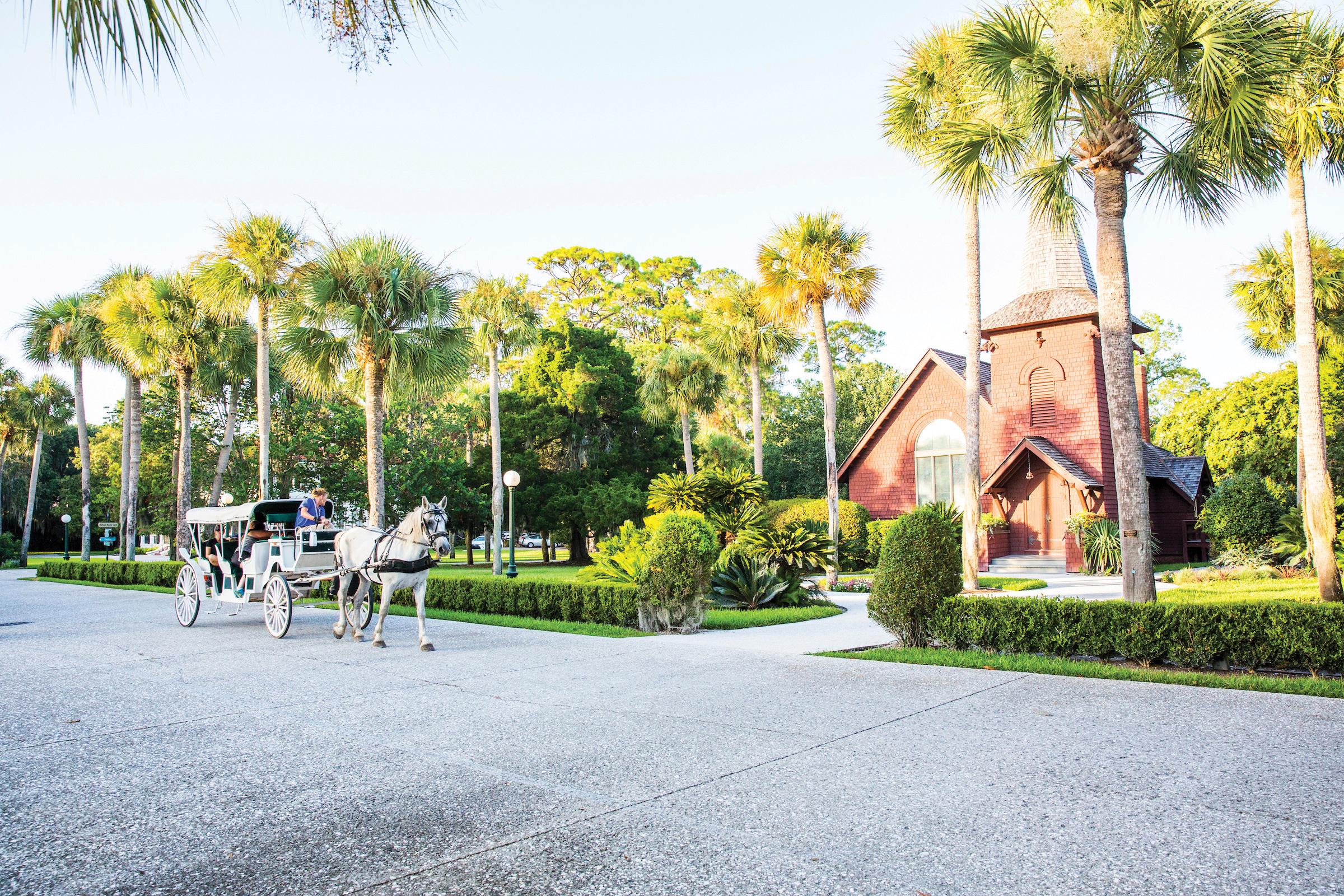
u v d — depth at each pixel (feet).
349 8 11.88
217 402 134.72
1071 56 33.42
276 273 77.51
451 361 69.77
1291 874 12.17
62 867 13.23
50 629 49.65
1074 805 15.37
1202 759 18.15
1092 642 31.99
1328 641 27.43
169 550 144.36
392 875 12.81
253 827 14.99
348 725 22.89
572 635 43.01
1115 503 94.38
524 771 18.25
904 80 64.34
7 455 218.79
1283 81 32.78
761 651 36.04
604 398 147.13
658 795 16.46
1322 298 82.94
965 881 12.17
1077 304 95.71
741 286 104.83
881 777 17.30
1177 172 39.24
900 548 36.63
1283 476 117.19
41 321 124.06
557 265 260.83
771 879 12.38
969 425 67.51
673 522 44.70
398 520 127.75
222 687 29.07
